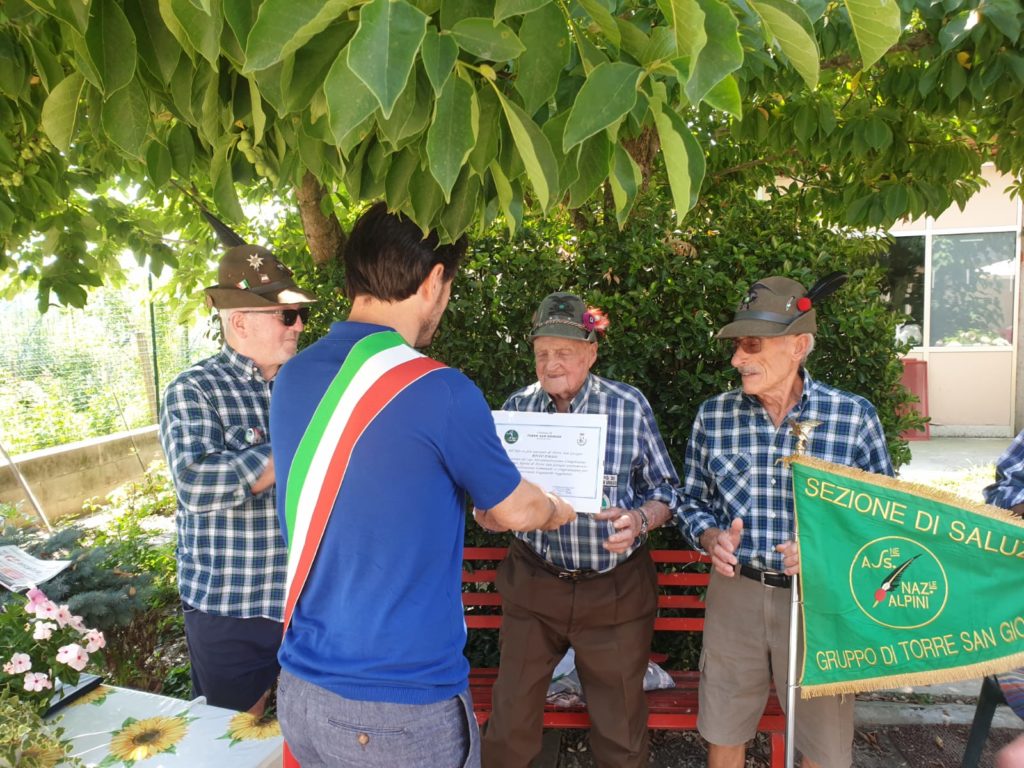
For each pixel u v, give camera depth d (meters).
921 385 8.77
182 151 1.58
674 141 0.95
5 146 2.55
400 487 1.23
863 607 1.99
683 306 3.01
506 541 3.21
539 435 2.24
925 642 1.95
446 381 1.28
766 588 2.22
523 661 2.38
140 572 3.87
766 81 3.14
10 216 2.98
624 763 2.33
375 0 0.77
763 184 4.66
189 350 8.16
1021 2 2.62
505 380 3.14
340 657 1.25
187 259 4.82
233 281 2.30
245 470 2.14
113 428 7.32
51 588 3.01
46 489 6.47
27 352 6.54
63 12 0.99
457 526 1.33
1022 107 3.25
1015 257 8.62
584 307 2.38
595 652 2.34
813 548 2.01
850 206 3.74
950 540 1.92
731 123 3.88
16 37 1.63
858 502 1.97
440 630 1.29
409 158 1.27
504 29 0.92
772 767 2.47
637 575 2.37
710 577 2.41
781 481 2.22
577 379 2.38
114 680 3.22
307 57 1.03
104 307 7.09
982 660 1.91
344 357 1.32
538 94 1.02
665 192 3.75
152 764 1.64
